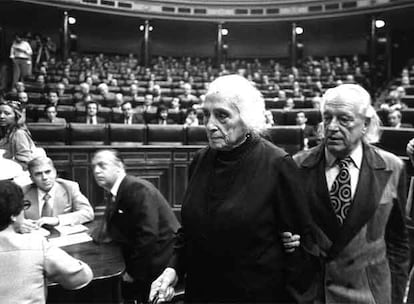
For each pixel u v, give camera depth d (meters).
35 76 10.70
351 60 15.66
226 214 1.17
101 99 8.55
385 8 13.07
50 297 1.76
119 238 2.29
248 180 1.20
